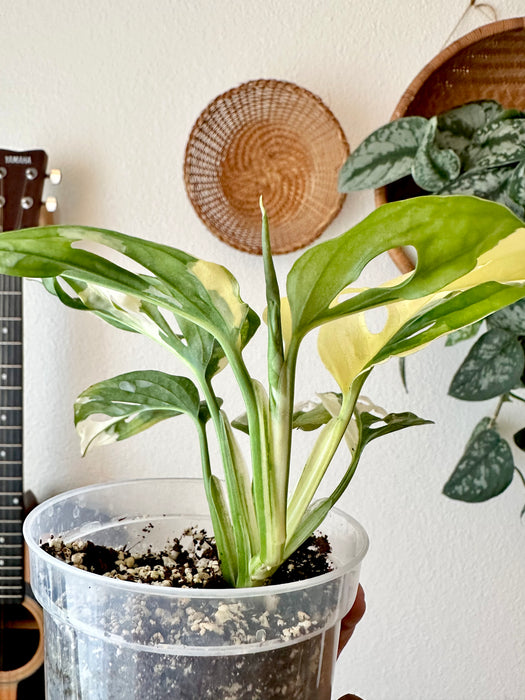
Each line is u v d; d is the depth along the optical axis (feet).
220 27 3.71
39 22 3.72
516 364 3.30
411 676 4.02
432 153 3.22
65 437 3.84
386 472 3.90
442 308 1.46
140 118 3.76
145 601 1.35
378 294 1.24
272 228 3.73
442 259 1.15
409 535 3.94
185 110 3.75
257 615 1.35
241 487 1.52
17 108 3.74
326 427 1.60
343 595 1.51
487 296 1.43
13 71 3.73
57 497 1.74
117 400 1.75
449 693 4.03
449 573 3.96
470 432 3.86
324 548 1.76
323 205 3.69
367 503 3.92
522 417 3.83
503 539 3.93
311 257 1.19
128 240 1.22
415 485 3.91
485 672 4.02
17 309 3.46
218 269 1.26
